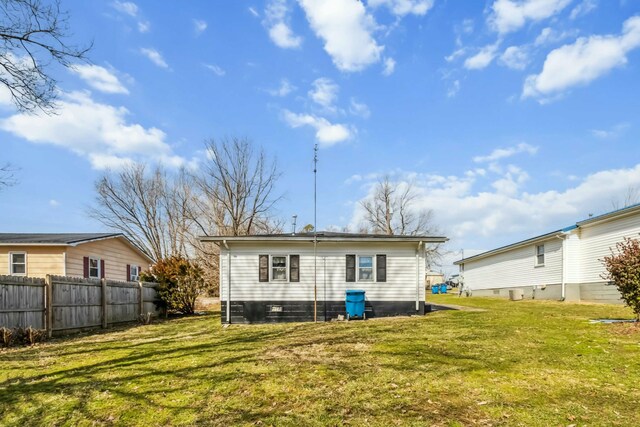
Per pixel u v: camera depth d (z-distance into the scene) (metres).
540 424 3.85
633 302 9.09
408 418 4.03
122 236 21.86
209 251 29.97
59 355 7.50
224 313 13.26
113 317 13.15
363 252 13.88
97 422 4.16
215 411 4.36
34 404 4.69
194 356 7.07
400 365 6.09
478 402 4.46
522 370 5.73
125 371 6.06
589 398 4.57
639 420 3.92
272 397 4.76
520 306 16.20
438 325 10.46
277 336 9.48
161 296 16.72
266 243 13.66
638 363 6.03
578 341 7.80
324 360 6.53
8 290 8.95
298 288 13.59
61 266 16.98
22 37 7.84
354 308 12.96
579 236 17.67
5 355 7.54
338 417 4.10
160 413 4.34
